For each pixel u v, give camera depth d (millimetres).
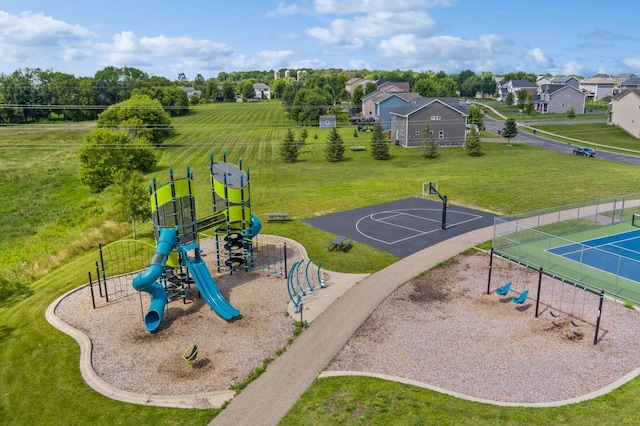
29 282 27203
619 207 37344
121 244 32062
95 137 56062
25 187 57844
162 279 23703
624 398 14945
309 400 15266
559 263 26438
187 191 23781
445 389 15711
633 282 23547
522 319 20484
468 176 52500
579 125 95000
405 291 23516
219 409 15031
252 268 26828
